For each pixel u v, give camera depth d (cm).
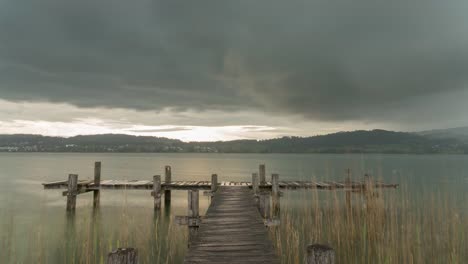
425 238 927
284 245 924
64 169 5684
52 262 856
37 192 2539
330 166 7156
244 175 4666
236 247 581
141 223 1349
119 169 5859
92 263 834
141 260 867
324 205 1694
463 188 2556
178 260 878
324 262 298
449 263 765
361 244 899
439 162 9669
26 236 1120
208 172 5394
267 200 1009
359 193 1509
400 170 5441
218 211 929
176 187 1653
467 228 994
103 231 1177
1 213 1616
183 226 1254
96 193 1784
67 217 1506
